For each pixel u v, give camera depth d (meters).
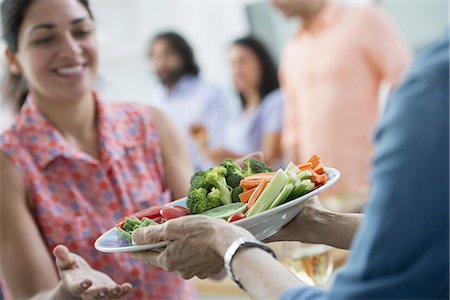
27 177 1.70
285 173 1.15
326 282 1.72
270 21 4.86
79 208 1.71
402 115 0.78
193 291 1.82
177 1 5.62
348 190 3.57
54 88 1.72
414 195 0.77
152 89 5.52
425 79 0.78
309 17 3.64
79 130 1.78
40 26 1.69
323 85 3.62
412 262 0.79
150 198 1.77
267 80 4.16
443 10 4.24
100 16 5.41
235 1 5.61
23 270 1.63
